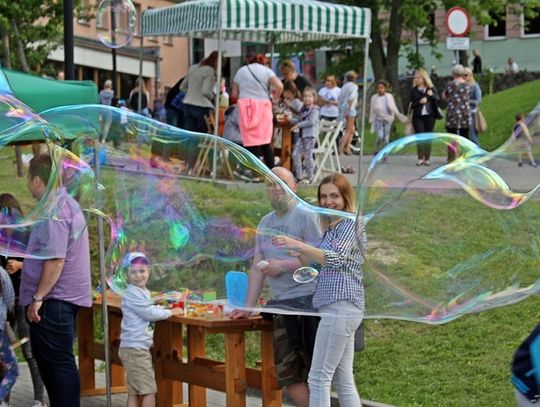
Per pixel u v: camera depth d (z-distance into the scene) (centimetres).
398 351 755
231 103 1396
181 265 608
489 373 703
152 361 691
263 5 1366
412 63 3067
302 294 555
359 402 566
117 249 630
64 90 779
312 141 1415
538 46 3775
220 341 845
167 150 622
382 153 590
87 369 771
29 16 1906
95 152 629
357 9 1447
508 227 553
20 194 614
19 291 700
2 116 605
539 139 555
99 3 975
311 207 567
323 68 3209
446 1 2911
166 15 1530
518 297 552
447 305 554
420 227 558
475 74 3359
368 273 559
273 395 621
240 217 587
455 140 595
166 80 3900
